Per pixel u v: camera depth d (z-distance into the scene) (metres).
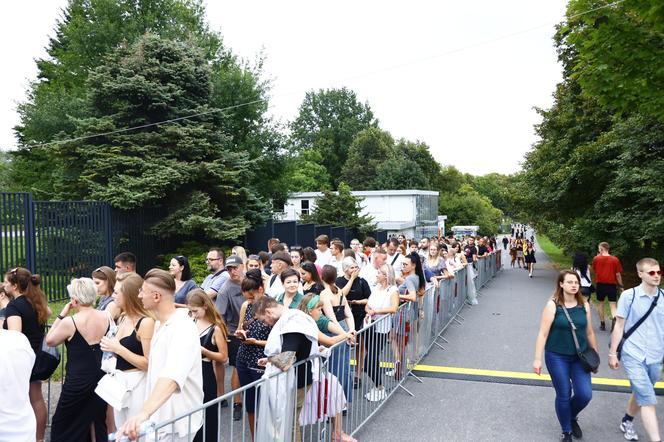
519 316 12.21
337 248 8.79
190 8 26.84
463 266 13.16
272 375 3.73
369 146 67.00
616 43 8.23
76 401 4.25
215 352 4.78
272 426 3.77
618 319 4.96
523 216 29.92
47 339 4.23
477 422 5.54
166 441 3.09
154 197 15.48
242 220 17.61
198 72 18.55
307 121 76.75
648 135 16.56
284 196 26.23
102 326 4.39
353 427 5.25
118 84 16.59
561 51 22.86
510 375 7.23
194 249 16.73
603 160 19.91
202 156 17.56
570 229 22.14
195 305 4.79
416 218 38.19
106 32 23.30
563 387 4.94
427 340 8.37
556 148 23.58
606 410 5.88
